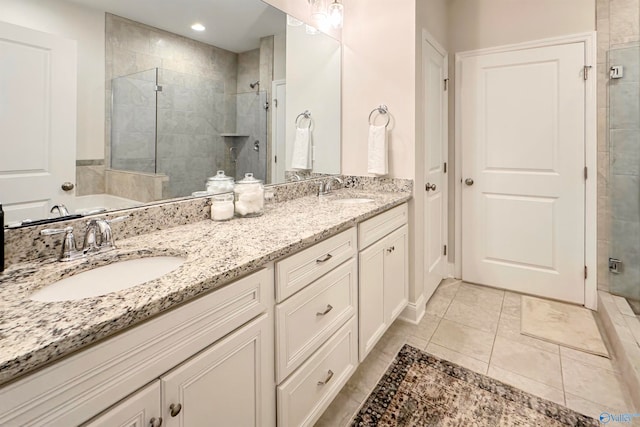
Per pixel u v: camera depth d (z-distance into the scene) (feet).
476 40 9.10
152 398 2.37
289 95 6.80
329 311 4.56
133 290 2.47
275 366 3.64
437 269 9.27
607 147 7.75
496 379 5.62
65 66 3.62
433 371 5.85
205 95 5.24
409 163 7.37
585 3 7.73
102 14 3.92
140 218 4.16
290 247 3.65
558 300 8.53
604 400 5.12
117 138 4.12
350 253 5.06
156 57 4.53
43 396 1.83
